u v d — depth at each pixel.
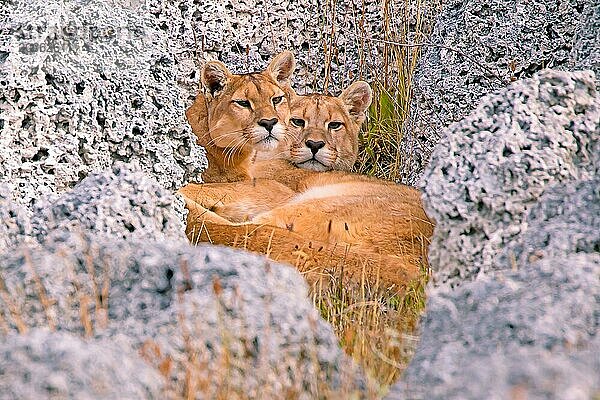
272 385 6.97
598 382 5.46
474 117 9.36
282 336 7.14
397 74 18.48
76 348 5.88
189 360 6.83
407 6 18.36
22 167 11.59
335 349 7.40
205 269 7.50
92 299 7.73
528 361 5.66
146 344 6.74
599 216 8.45
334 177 16.06
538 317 6.52
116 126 12.19
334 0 18.47
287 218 13.57
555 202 8.84
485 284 7.17
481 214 8.96
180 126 12.77
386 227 13.20
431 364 6.39
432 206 9.05
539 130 9.18
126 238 9.38
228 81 16.70
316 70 18.69
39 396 5.61
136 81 12.39
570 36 14.77
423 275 10.74
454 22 15.47
